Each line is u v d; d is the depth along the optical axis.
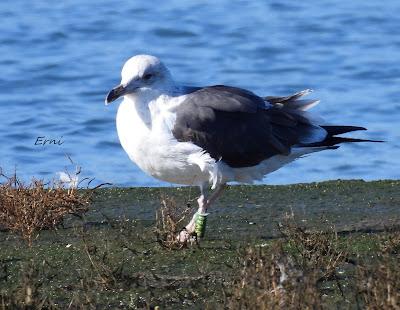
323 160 18.36
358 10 27.61
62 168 17.66
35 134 19.52
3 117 20.53
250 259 10.55
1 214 13.01
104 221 13.53
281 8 27.95
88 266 11.72
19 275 11.48
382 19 26.98
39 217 13.08
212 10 27.64
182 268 11.66
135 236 12.61
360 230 12.93
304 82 23.23
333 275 11.20
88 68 23.66
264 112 13.06
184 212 12.72
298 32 26.27
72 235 12.90
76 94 22.11
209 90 12.98
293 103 13.35
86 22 26.44
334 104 21.64
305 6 28.03
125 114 12.77
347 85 22.92
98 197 14.70
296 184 15.24
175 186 15.33
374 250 11.96
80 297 10.83
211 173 12.61
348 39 25.84
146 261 11.89
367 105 21.52
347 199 14.41
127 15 27.06
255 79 23.50
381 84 22.94
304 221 13.38
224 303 10.11
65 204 13.27
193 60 24.64
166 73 12.77
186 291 11.00
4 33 25.64
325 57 24.72
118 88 12.53
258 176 13.29
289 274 10.02
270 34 26.11
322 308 9.67
